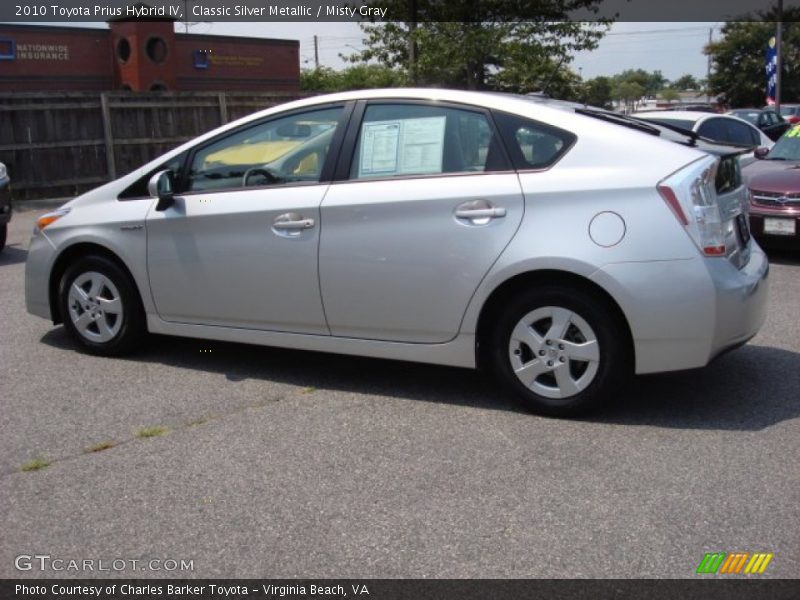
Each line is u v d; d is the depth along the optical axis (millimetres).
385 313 4855
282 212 5027
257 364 5668
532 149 4590
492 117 4691
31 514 3658
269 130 5273
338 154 4988
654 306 4289
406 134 4859
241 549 3357
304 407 4875
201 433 4504
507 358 4676
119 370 5555
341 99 5082
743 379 5250
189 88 31672
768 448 4211
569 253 4367
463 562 3240
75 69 29422
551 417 4637
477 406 4852
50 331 6523
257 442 4379
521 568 3193
